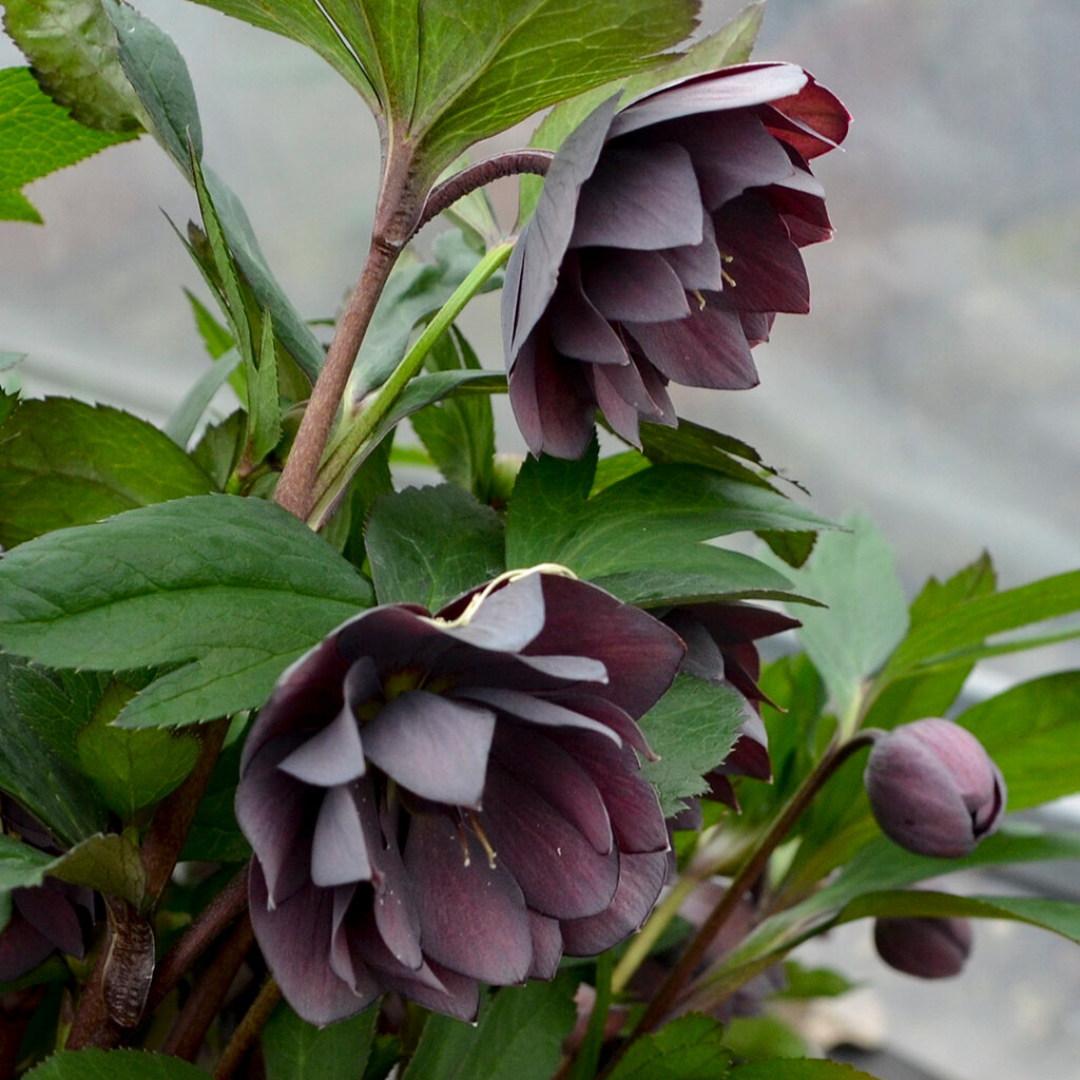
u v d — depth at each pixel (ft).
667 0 1.90
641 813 1.87
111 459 2.07
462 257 2.21
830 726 2.41
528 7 1.91
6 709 1.96
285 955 1.83
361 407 2.06
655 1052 2.09
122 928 1.91
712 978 2.26
